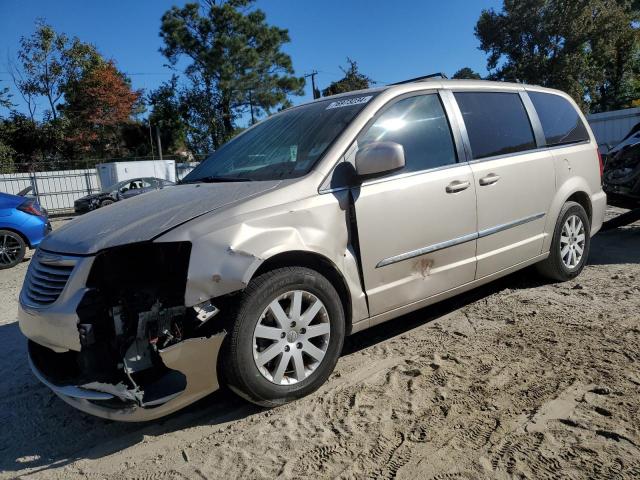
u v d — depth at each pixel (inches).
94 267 107.3
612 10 1289.4
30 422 121.6
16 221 341.1
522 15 1310.3
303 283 115.1
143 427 115.3
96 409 101.7
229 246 106.2
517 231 167.8
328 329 120.8
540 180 175.2
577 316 159.2
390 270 133.2
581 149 198.2
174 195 132.6
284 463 98.0
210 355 104.8
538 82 1346.0
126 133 1551.4
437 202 141.6
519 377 123.4
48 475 100.1
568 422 103.7
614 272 206.4
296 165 131.6
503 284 198.1
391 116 140.3
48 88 1386.6
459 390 119.3
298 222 116.8
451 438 101.6
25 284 122.2
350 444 102.1
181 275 106.7
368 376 129.3
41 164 1072.2
